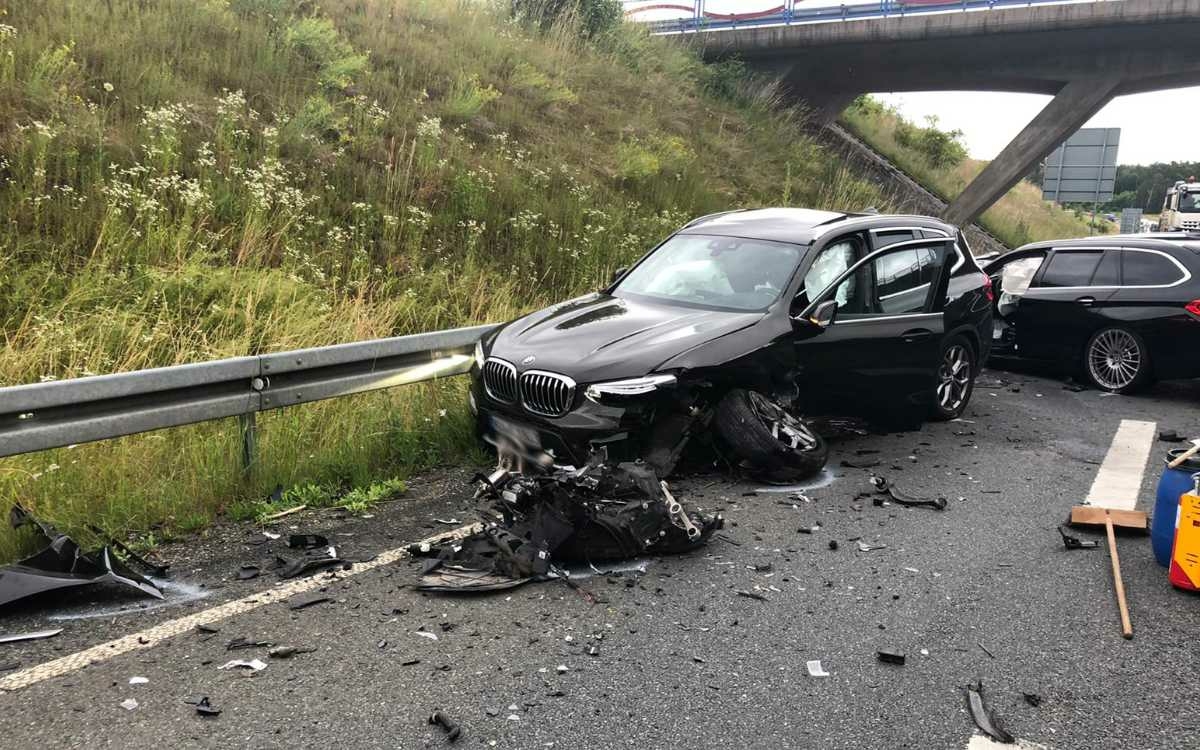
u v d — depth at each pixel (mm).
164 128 9898
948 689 3629
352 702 3420
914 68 33938
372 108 13391
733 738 3254
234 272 9016
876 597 4496
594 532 4781
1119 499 6117
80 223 8867
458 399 7246
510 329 6695
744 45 32375
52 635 3900
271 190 10453
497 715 3363
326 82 13414
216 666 3666
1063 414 8711
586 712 3398
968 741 3270
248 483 5695
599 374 5762
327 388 6145
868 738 3275
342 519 5445
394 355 6566
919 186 33562
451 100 14930
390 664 3717
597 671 3709
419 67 16125
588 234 12914
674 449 5922
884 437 7684
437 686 3555
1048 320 10281
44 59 10273
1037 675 3750
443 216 12023
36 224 8570
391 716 3332
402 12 17906
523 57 18938
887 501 5977
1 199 8797
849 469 6680
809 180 22234
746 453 6051
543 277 11852
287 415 6523
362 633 3984
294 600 4297
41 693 3426
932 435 7781
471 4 20047
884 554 5059
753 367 6250
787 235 7227
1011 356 10727
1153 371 9516
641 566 4816
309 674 3621
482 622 4121
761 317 6512
